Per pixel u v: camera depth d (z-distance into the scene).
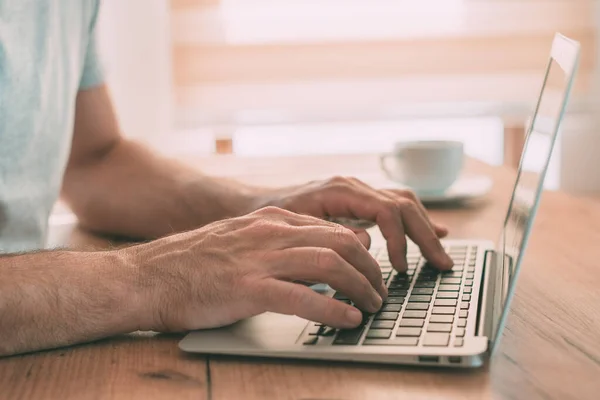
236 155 1.81
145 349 0.68
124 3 2.27
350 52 2.38
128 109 2.32
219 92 2.37
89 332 0.69
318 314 0.67
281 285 0.68
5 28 1.03
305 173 1.54
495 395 0.57
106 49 2.27
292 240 0.72
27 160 1.11
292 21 2.36
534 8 2.38
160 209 1.17
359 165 1.63
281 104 2.40
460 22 2.38
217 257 0.71
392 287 0.81
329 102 2.41
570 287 0.85
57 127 1.16
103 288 0.70
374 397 0.57
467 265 0.90
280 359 0.65
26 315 0.68
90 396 0.59
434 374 0.61
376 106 2.43
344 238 0.73
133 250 0.76
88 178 1.25
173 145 2.37
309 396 0.57
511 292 0.63
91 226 1.24
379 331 0.66
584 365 0.63
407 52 2.39
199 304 0.69
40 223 1.16
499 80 2.42
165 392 0.59
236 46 2.35
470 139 2.51
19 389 0.60
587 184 2.43
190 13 2.32
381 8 2.37
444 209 1.28
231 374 0.62
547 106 0.79
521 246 0.63
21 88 1.07
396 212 0.91
